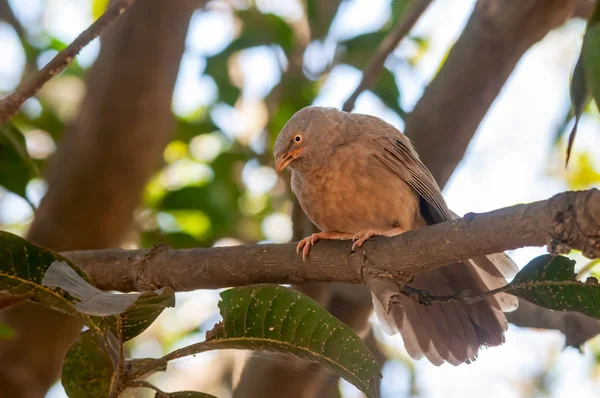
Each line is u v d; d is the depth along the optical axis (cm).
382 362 1501
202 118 1620
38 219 1198
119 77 1208
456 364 881
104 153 1198
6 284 614
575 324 1024
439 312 907
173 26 1218
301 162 1031
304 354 613
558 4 1079
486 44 1105
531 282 618
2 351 1104
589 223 544
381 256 690
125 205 1212
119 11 686
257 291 606
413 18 1034
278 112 1525
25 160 888
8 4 1498
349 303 1091
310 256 734
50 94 1598
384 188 1007
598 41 470
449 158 1135
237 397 1084
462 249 638
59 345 1130
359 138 1031
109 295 515
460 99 1117
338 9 1409
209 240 1459
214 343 614
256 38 1474
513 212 602
